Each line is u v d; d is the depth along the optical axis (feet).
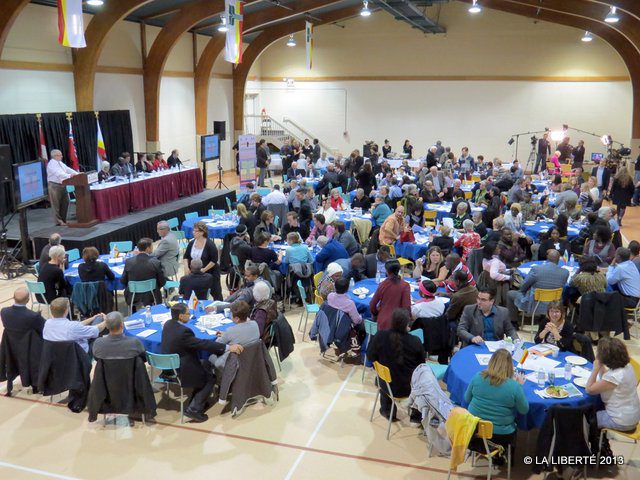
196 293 25.41
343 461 18.10
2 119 45.42
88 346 21.68
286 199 44.21
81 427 20.08
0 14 42.73
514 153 84.38
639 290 26.25
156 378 21.39
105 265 27.30
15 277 36.63
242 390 20.39
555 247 32.83
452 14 82.43
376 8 82.12
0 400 21.94
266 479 17.17
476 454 18.08
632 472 17.40
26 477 17.22
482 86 83.66
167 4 58.90
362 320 23.81
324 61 88.94
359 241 39.09
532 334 27.81
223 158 83.82
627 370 16.17
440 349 22.24
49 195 41.42
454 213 40.37
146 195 48.01
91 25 53.06
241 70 84.02
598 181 60.95
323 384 23.31
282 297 32.37
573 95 80.64
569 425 15.55
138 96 64.03
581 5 64.54
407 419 20.70
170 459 18.17
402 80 86.48
